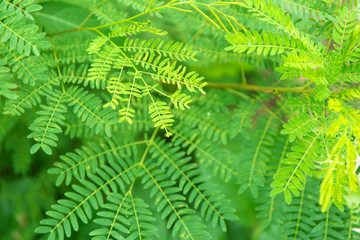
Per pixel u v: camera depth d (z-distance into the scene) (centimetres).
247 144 58
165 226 64
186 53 52
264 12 51
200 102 61
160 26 62
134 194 59
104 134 58
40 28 57
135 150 57
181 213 55
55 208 53
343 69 51
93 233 53
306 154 50
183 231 55
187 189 56
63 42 57
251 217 68
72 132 57
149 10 52
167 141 60
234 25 58
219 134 59
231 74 73
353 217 56
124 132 58
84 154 56
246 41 50
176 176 57
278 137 58
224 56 60
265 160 58
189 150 58
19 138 64
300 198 56
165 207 56
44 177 66
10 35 49
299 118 50
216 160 58
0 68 48
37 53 49
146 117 59
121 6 61
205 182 57
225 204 56
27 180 66
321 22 56
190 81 50
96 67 50
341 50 51
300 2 54
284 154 58
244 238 68
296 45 50
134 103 59
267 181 57
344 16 52
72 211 53
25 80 51
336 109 49
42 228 52
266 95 61
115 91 49
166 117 49
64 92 53
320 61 50
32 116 59
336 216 56
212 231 68
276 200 57
